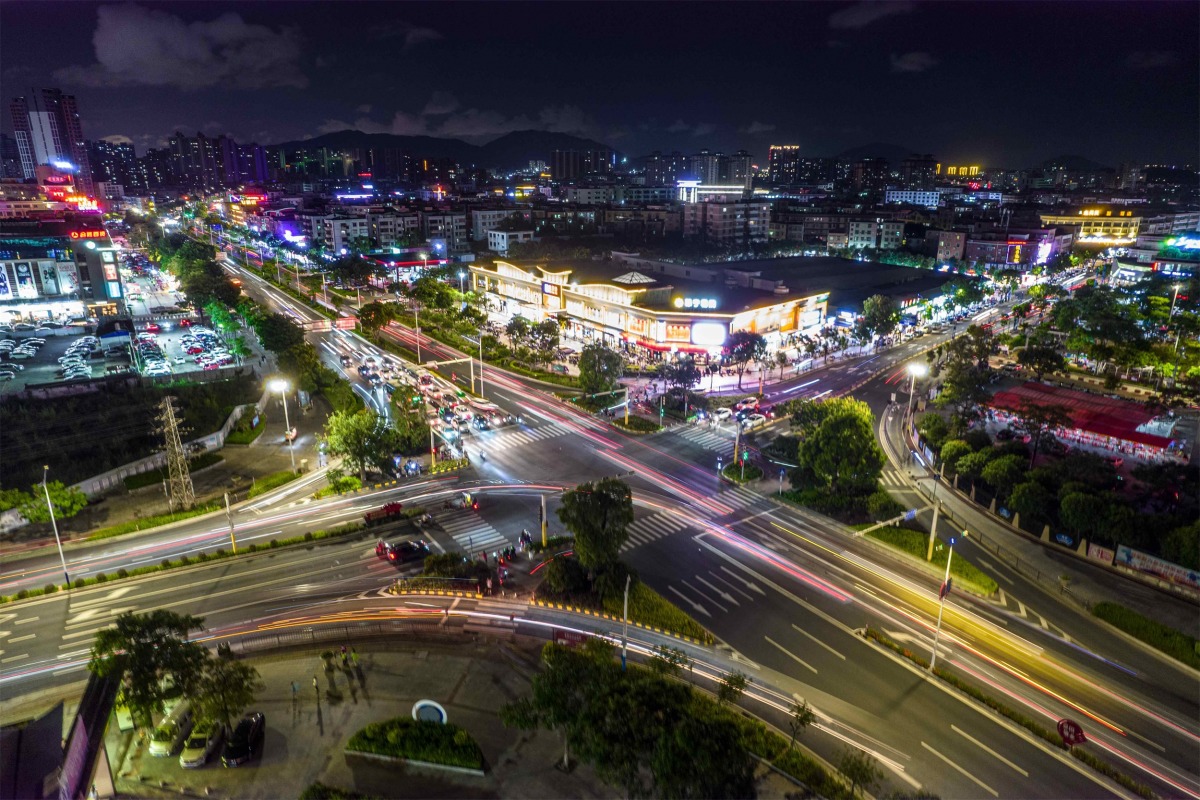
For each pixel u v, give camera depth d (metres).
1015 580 68.19
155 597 64.94
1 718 49.72
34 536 76.62
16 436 96.50
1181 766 46.44
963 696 52.50
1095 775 45.38
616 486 64.56
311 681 53.22
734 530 78.00
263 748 46.16
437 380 132.75
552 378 133.38
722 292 162.75
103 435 98.94
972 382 105.69
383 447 87.81
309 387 118.06
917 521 80.06
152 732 46.94
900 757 46.50
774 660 56.25
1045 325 157.38
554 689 42.12
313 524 79.38
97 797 41.53
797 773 43.72
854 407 84.25
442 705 50.56
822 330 160.88
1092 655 57.22
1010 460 80.31
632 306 152.12
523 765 44.88
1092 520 69.69
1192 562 63.59
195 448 98.00
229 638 58.44
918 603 64.50
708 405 114.81
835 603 64.44
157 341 158.12
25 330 162.25
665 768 36.53
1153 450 94.38
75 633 59.69
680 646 57.47
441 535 76.56
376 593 65.50
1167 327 148.12
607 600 63.31
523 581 67.56
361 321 165.38
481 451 100.12
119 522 80.25
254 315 147.12
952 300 193.12
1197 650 56.09
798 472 85.50
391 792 42.50
